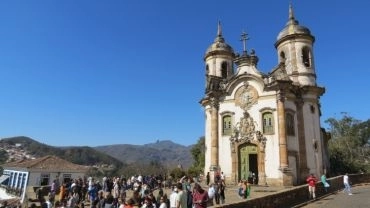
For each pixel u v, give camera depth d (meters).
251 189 29.89
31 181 41.59
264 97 35.16
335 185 31.06
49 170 43.03
